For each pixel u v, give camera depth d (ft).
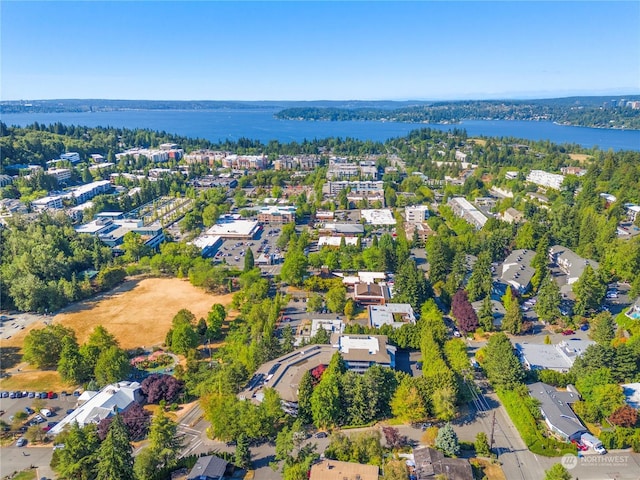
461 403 408.05
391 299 622.13
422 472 317.83
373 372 403.75
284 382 419.74
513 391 413.39
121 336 558.15
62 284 654.53
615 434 355.36
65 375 455.63
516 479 325.01
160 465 336.90
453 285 618.44
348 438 353.31
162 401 422.00
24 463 351.87
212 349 527.81
